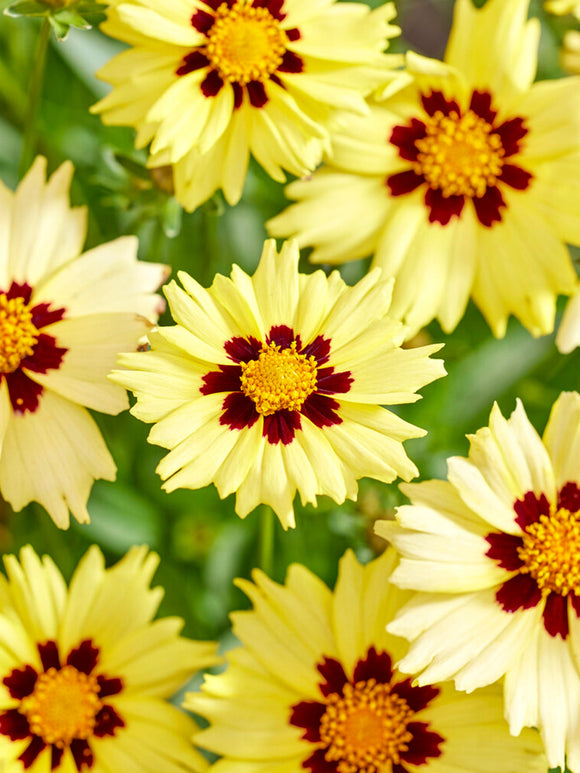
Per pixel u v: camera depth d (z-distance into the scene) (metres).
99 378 0.44
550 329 0.46
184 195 0.44
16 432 0.44
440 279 0.46
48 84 0.53
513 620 0.42
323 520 0.50
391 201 0.46
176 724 0.44
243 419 0.41
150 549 0.51
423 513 0.42
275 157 0.44
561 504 0.43
